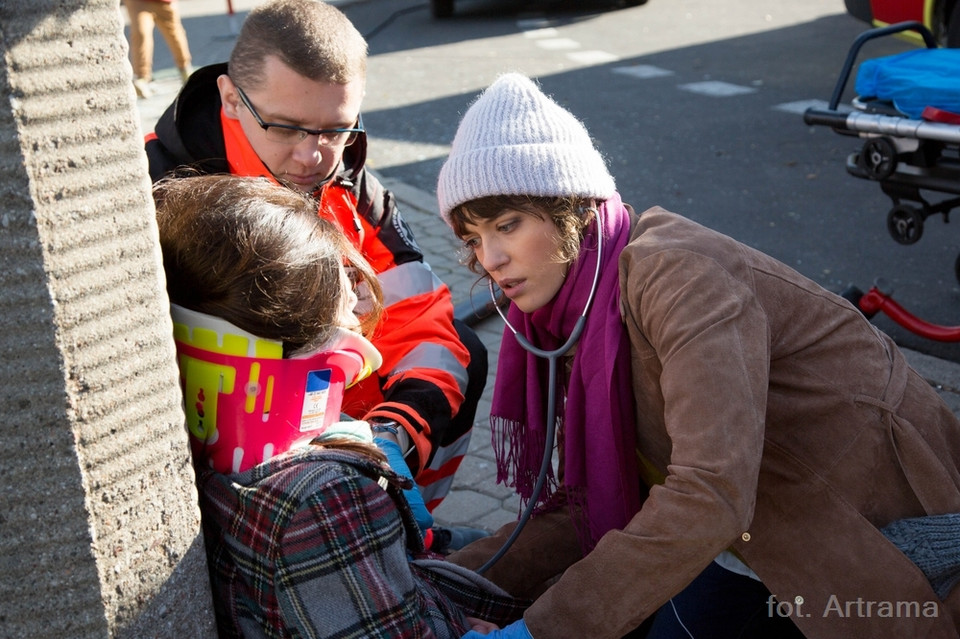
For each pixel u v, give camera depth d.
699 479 1.48
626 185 6.32
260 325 1.31
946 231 5.32
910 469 1.68
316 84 2.15
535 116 1.67
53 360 1.14
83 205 1.13
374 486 1.39
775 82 8.77
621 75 9.33
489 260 1.74
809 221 5.56
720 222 5.61
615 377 1.74
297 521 1.33
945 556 1.63
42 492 1.17
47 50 1.08
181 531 1.31
